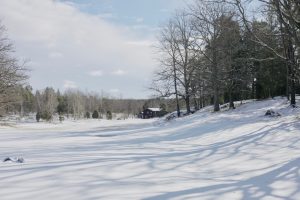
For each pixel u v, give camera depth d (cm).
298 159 1146
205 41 4059
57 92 13450
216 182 818
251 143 1591
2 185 709
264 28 1784
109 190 700
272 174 928
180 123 3269
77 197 647
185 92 4731
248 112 3123
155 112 9519
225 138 1861
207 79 4150
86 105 13575
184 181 815
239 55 3978
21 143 2042
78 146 1689
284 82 4353
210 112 3944
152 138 2153
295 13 1343
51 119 9025
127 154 1262
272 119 2442
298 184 817
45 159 1081
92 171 865
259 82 4566
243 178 877
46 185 718
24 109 10694
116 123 6056
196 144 1719
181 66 4653
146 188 730
